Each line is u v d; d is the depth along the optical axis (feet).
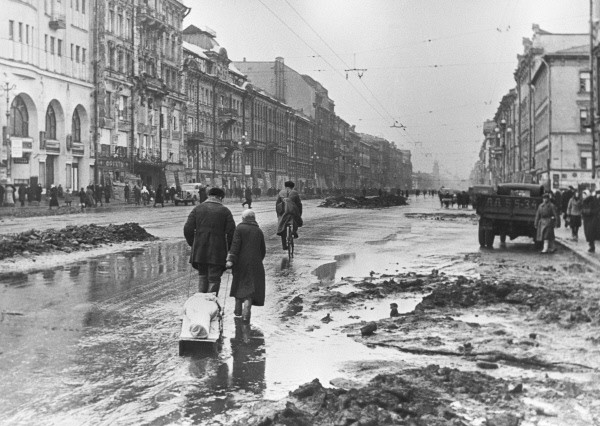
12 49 161.58
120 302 36.86
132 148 217.97
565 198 110.42
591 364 25.13
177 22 254.88
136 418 18.98
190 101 266.77
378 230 103.24
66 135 186.29
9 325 30.25
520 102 299.38
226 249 32.12
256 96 341.41
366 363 25.18
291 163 409.28
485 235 77.61
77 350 26.25
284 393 21.45
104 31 201.87
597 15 182.19
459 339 28.89
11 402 20.01
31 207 151.94
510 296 39.01
